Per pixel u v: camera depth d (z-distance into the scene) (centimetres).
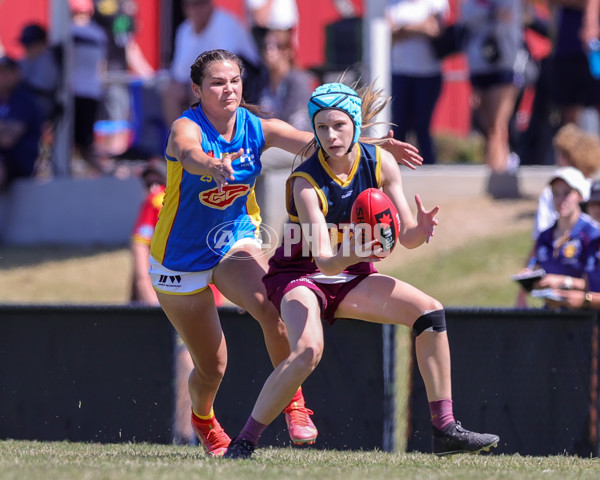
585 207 2505
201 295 1714
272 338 1678
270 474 1357
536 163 4638
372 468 1526
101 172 4953
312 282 1599
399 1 4197
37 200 4678
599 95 4125
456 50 4262
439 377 1605
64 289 3994
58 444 2153
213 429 1870
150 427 2383
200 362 1783
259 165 1700
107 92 5069
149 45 5481
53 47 4709
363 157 1595
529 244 3916
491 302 3556
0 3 5884
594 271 2433
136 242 2788
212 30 4003
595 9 4069
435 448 1631
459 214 4231
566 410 2230
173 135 1622
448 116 6072
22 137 4662
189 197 1667
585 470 1597
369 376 2298
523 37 4738
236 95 1639
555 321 2241
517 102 4569
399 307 1591
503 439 2259
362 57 4256
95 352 2419
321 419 2317
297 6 5434
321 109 1538
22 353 2456
